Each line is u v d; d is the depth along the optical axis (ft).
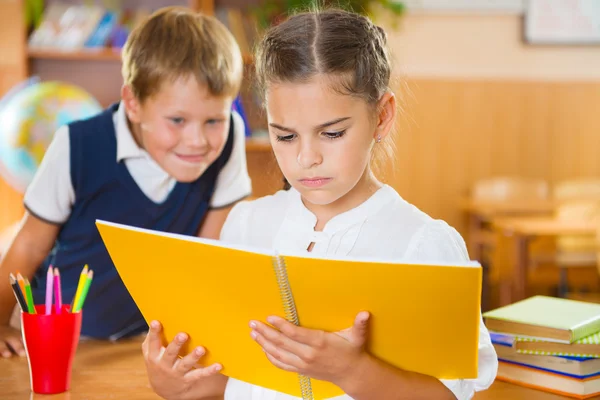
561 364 3.94
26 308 3.92
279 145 3.37
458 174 16.96
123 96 4.83
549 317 4.13
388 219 3.58
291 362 2.98
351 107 3.22
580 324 3.97
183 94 4.54
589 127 16.94
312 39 3.23
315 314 2.98
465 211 16.99
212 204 5.38
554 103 16.87
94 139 5.06
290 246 3.69
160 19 4.74
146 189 5.09
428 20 16.43
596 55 16.76
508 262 13.89
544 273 14.21
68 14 12.66
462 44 16.57
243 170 5.51
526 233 12.34
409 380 3.05
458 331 2.93
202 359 3.42
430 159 16.90
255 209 3.98
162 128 4.65
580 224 12.98
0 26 13.96
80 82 13.28
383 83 3.43
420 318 2.91
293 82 3.21
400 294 2.83
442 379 3.15
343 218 3.60
